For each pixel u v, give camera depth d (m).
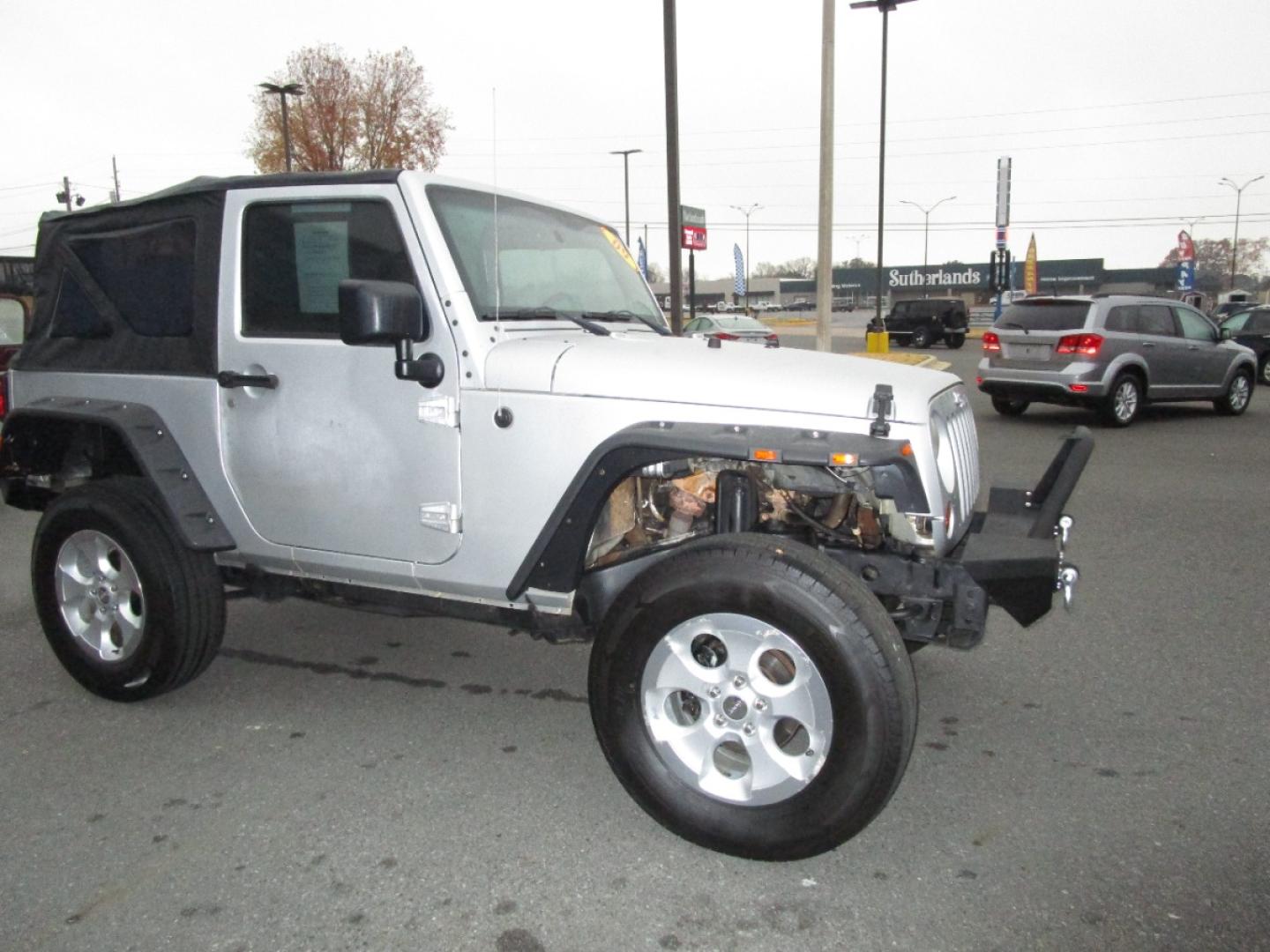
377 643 4.95
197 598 3.86
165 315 3.88
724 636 2.86
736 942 2.62
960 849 3.05
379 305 3.02
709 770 2.95
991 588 3.20
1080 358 12.34
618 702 2.99
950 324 34.59
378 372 3.39
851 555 3.19
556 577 3.24
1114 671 4.50
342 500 3.53
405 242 3.32
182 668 3.92
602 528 3.40
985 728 3.93
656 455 3.01
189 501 3.74
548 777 3.54
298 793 3.41
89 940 2.63
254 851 3.05
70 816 3.26
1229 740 3.79
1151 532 7.04
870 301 84.00
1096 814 3.26
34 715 4.07
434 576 3.43
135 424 3.82
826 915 2.72
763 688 2.84
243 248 3.66
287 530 3.68
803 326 58.19
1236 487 8.66
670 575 2.89
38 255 4.35
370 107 34.94
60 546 4.04
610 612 3.00
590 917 2.72
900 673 2.70
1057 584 3.24
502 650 4.86
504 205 3.77
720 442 2.85
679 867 2.96
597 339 3.47
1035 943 2.60
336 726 3.97
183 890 2.85
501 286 3.52
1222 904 2.76
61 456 4.36
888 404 2.91
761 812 2.85
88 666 4.07
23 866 2.97
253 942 2.62
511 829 3.18
